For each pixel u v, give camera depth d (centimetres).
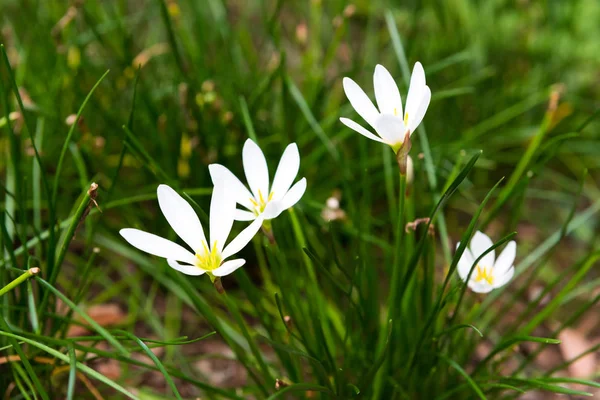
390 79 58
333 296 73
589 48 112
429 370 67
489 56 110
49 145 85
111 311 78
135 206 83
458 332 67
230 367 76
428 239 65
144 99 82
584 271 68
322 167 87
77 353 72
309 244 73
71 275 81
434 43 108
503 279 62
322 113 94
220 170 58
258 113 87
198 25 92
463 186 88
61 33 89
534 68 111
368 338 68
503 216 96
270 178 82
